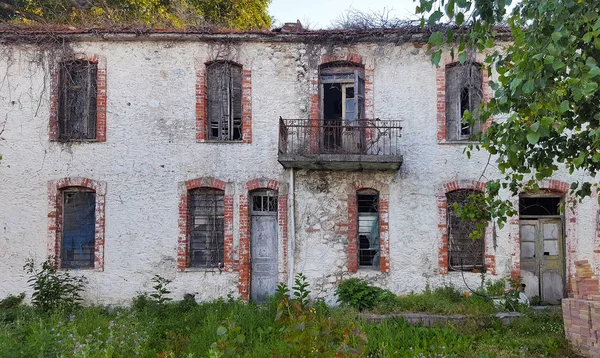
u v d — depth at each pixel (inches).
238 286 419.8
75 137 435.2
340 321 341.1
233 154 429.4
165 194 425.7
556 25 170.6
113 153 427.2
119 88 432.5
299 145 426.6
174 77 434.9
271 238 435.5
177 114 431.8
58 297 383.2
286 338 193.6
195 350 288.4
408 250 418.6
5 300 405.1
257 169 428.1
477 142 419.5
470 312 356.8
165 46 436.8
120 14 644.1
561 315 357.7
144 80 433.7
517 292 390.9
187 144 429.7
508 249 413.7
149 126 430.3
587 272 320.8
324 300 410.6
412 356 283.4
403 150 423.8
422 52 429.1
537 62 168.2
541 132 166.1
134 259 421.1
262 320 347.9
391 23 426.9
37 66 431.2
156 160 428.1
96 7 646.5
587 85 160.2
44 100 429.1
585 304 285.0
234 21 749.9
